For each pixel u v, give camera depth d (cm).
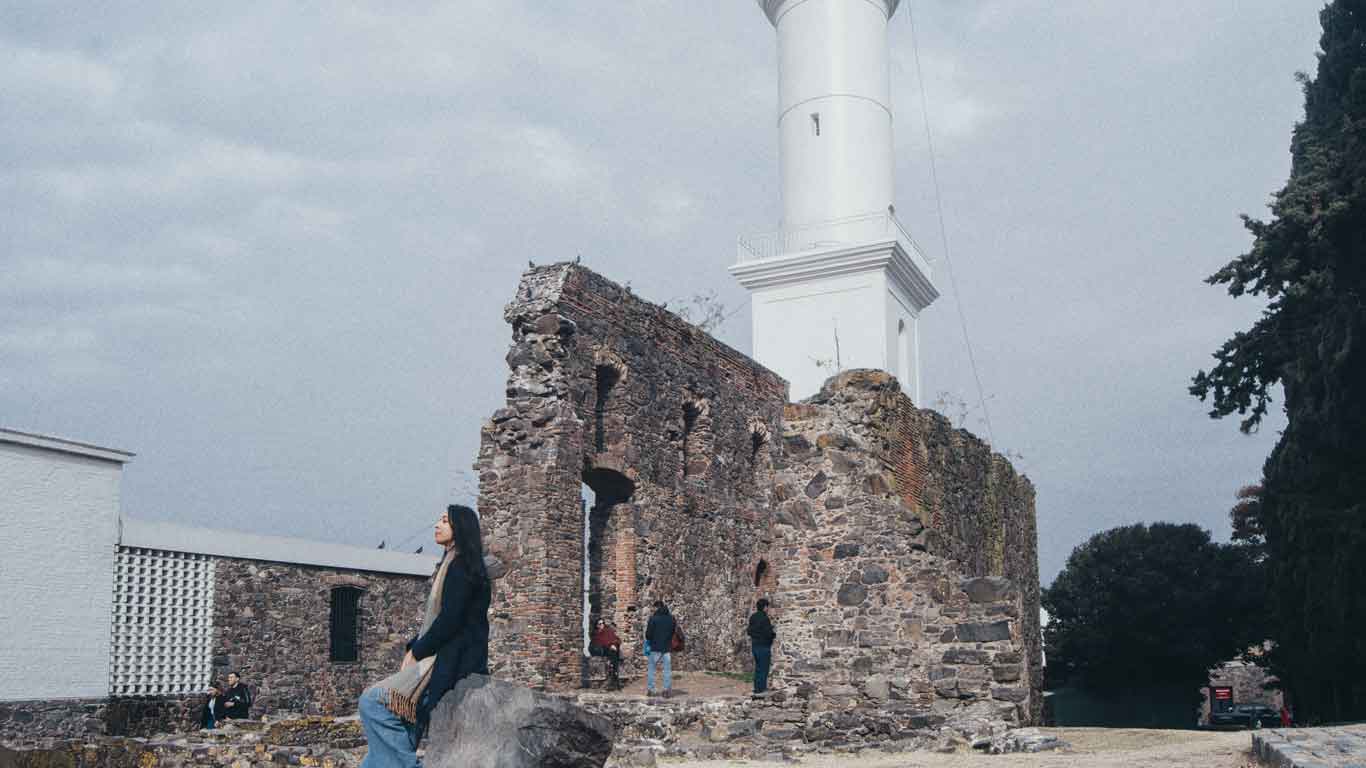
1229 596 4934
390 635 2847
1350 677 2744
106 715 2162
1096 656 5084
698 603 2586
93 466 2189
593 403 2247
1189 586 5012
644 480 2398
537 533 2050
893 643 1647
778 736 1525
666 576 2458
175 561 2352
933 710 1512
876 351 3722
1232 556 5047
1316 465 2770
